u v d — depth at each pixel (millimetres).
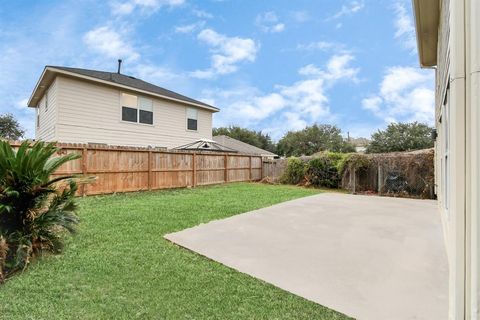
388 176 11023
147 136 13391
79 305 2541
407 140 26047
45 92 12406
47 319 2344
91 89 11500
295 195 9211
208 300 2660
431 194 9977
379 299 2703
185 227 4957
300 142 35969
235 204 7160
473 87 1401
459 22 1499
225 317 2408
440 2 4215
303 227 5180
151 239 4277
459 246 1474
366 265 3494
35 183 3637
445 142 3928
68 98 10852
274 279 3105
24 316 2377
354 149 34562
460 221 1477
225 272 3256
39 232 3592
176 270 3268
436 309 2523
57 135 10555
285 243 4277
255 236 4586
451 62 1582
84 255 3615
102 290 2793
